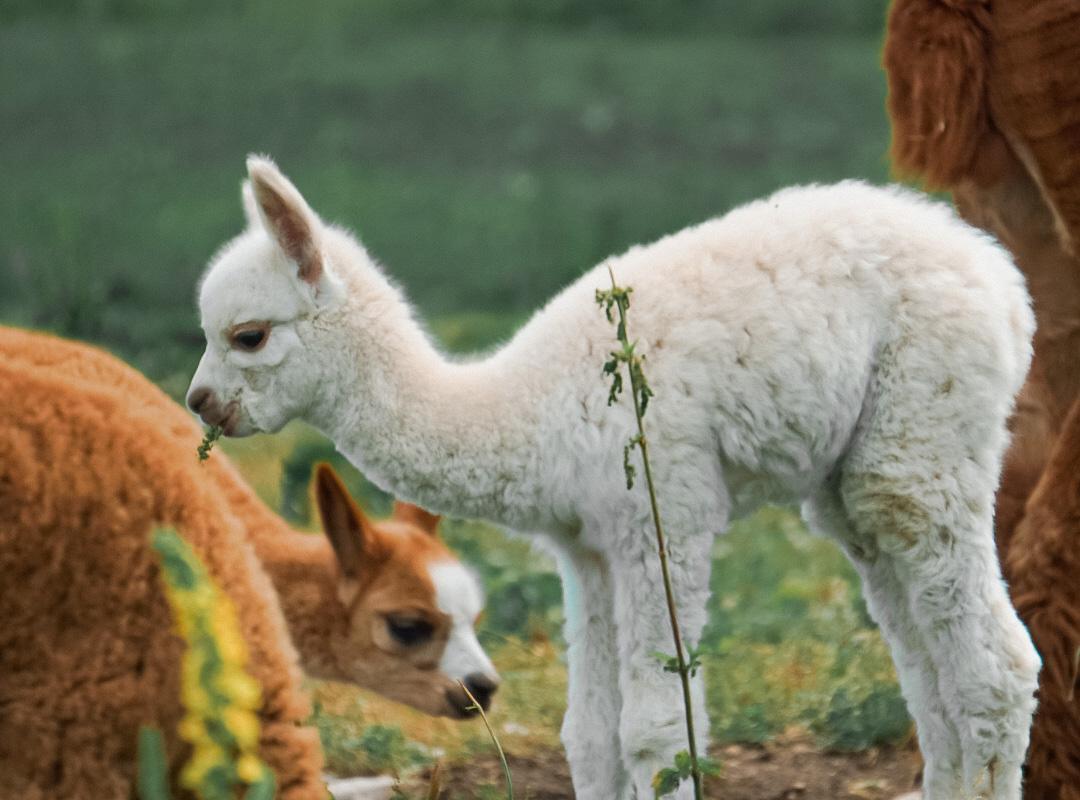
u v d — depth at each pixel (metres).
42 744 8.66
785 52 62.66
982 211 14.63
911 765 15.86
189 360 29.03
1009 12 14.03
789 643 19.16
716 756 16.61
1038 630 13.37
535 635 19.86
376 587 15.90
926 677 13.21
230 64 61.22
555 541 13.74
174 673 8.77
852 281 13.12
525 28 67.19
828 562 22.44
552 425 13.18
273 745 9.09
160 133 53.34
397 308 13.70
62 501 8.70
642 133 53.91
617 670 13.52
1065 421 13.84
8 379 8.93
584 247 41.28
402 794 14.89
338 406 13.60
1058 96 13.87
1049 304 14.38
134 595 8.74
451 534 22.67
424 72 60.69
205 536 9.09
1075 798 13.35
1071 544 13.29
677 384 12.96
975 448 12.98
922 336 12.98
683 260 13.45
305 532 18.14
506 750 16.67
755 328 13.04
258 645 9.17
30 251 39.97
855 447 13.16
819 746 16.73
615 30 66.81
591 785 13.44
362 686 16.14
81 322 31.86
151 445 9.08
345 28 66.62
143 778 8.34
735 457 13.14
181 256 40.41
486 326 33.84
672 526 12.88
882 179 41.78
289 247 13.45
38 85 58.06
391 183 49.06
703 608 13.01
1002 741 12.73
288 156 51.78
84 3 68.12
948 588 12.86
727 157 51.28
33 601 8.63
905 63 14.48
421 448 13.37
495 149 52.81
